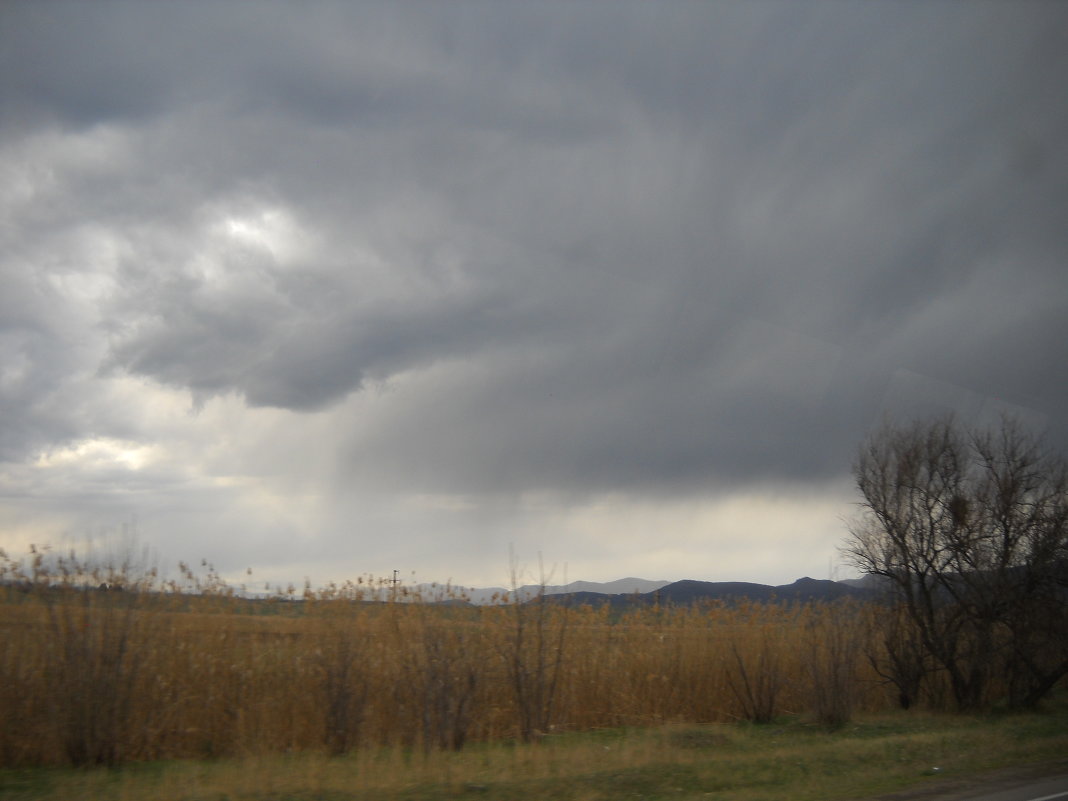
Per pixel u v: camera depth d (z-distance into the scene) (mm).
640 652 20344
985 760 13672
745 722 19891
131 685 14148
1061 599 21625
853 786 11625
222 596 17547
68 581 14227
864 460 23078
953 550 21750
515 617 17609
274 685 15922
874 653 22391
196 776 12164
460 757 14203
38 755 13797
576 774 12297
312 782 11648
